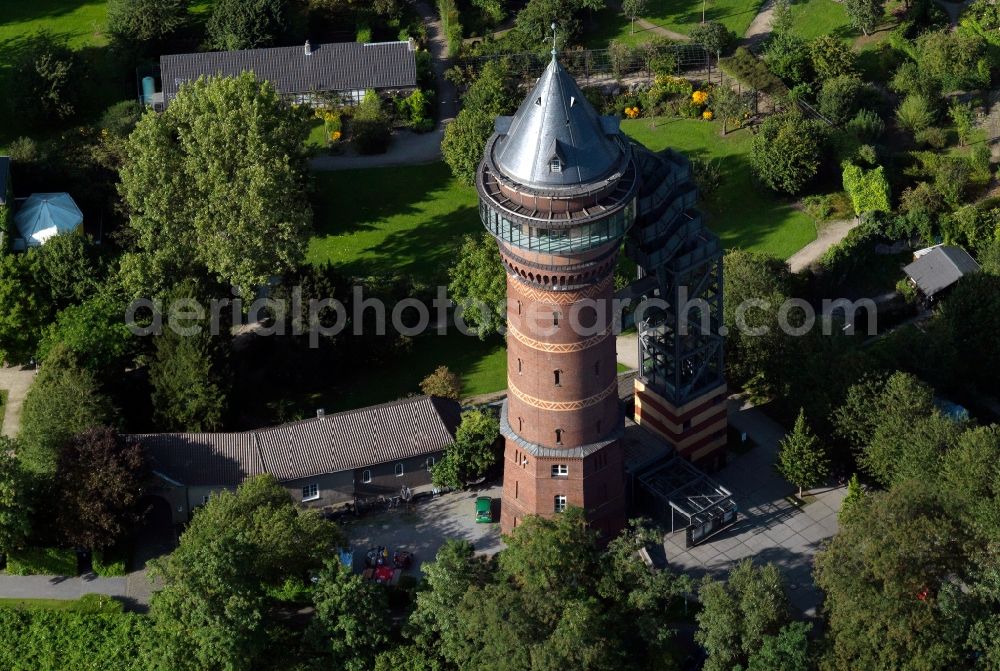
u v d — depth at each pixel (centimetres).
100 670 13375
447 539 14462
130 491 13925
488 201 12300
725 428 15075
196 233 16500
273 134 16762
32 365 16762
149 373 15750
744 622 12606
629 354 16750
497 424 14912
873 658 12450
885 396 14538
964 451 13575
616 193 12294
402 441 14900
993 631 12388
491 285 16388
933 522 12794
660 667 12762
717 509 14288
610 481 13888
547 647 12269
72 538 13912
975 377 16250
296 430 14862
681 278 13762
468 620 12625
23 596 14050
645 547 14288
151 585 14162
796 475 14575
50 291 16700
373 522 14750
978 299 16088
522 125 12194
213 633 12544
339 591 12912
